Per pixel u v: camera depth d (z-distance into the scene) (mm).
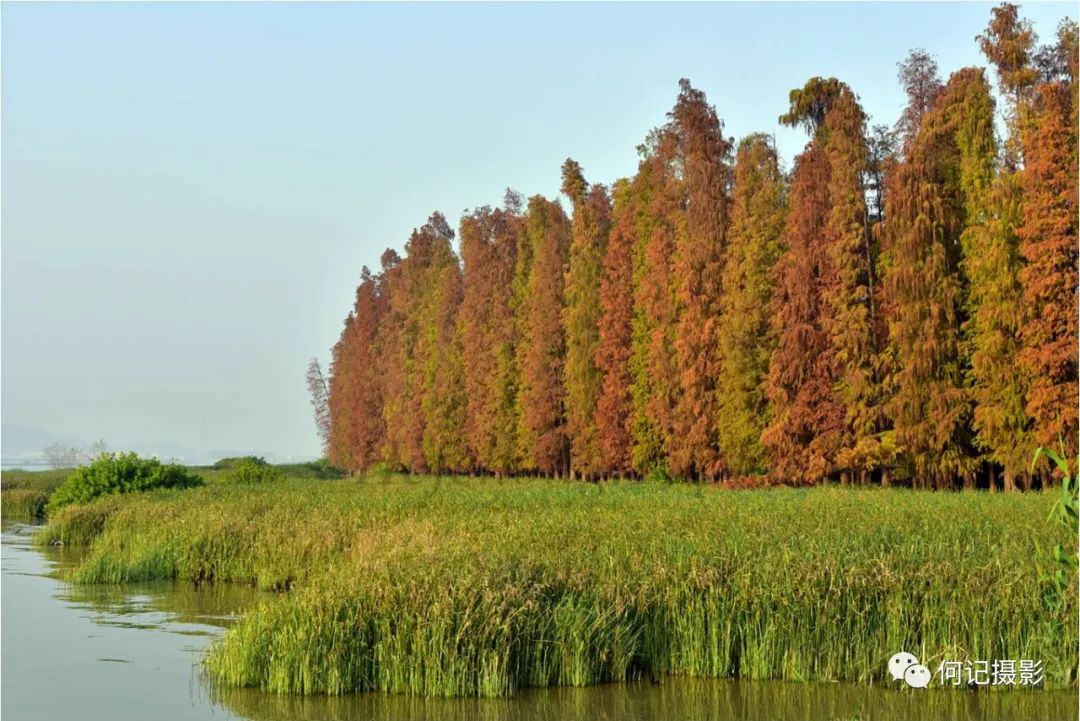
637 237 49812
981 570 14953
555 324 56500
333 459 102625
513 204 67625
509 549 17672
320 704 13562
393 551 18641
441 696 13836
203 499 34875
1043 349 31172
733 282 42125
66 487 42469
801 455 37938
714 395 42312
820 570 15023
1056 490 28219
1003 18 33844
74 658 16375
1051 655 13984
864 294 37562
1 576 25953
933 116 36156
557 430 55500
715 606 14781
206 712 13211
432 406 70188
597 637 14523
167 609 20859
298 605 14977
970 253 34500
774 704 13445
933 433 34406
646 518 21781
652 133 50812
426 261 79750
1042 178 31719
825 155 39469
